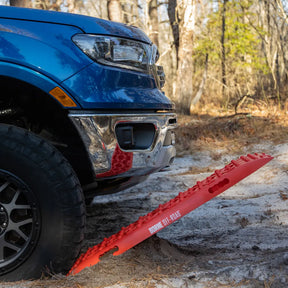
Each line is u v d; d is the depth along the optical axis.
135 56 2.85
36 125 2.98
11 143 2.44
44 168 2.44
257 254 2.91
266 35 16.92
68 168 2.49
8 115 2.90
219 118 10.23
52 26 2.62
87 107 2.56
